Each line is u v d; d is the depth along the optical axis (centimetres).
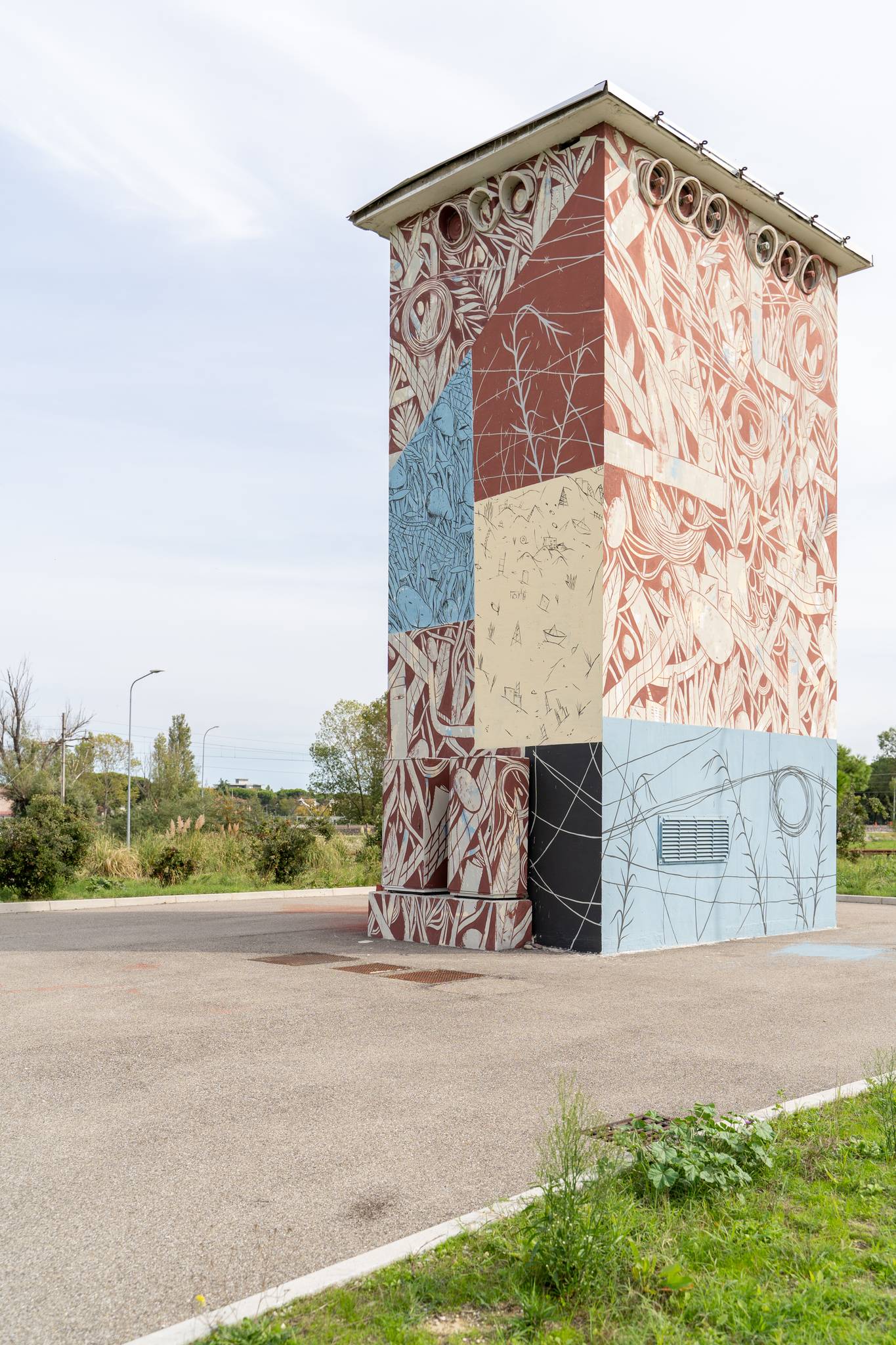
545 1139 550
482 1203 462
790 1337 342
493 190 1524
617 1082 672
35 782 3206
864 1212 448
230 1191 479
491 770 1369
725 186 1574
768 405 1694
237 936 1490
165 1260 407
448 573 1557
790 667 1708
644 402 1434
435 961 1226
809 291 1811
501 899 1349
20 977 1102
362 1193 476
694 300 1544
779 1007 946
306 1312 362
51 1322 359
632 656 1387
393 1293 373
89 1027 839
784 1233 422
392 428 1675
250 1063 720
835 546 1842
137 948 1340
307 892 2442
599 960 1255
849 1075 691
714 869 1502
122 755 7569
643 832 1380
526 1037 807
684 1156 468
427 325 1622
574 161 1422
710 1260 397
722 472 1580
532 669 1421
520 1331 350
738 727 1579
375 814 4612
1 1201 467
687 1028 844
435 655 1566
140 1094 641
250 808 3039
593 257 1391
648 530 1427
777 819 1645
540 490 1432
